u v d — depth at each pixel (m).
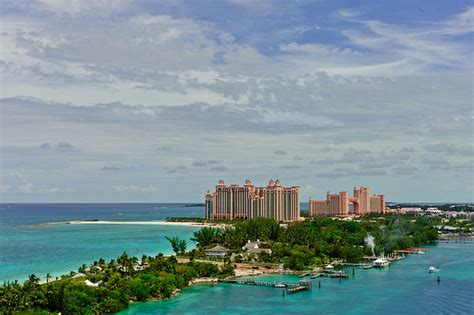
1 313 182.62
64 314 197.00
